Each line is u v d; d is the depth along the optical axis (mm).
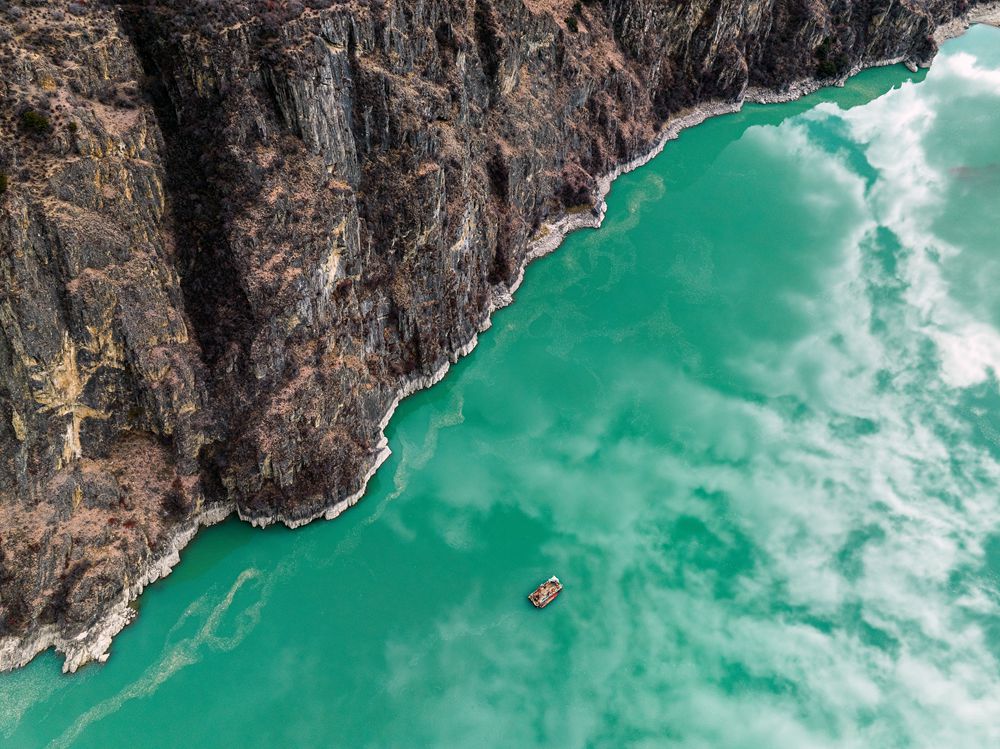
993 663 80438
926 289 131875
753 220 145375
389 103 88125
